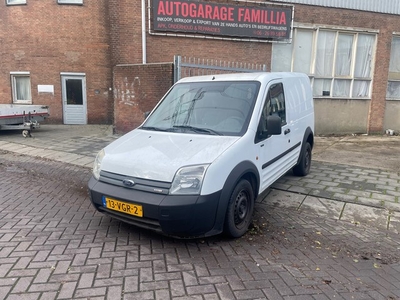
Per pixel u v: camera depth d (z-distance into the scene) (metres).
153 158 3.56
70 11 14.10
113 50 11.48
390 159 8.54
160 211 3.24
